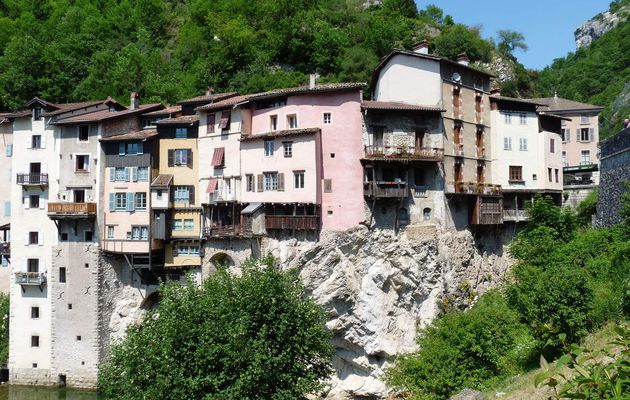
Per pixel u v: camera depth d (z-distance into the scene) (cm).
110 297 7144
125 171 7075
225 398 3534
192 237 7000
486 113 7250
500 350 4609
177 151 7138
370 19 12106
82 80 10575
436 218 6575
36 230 7275
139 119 7506
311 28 11406
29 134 7394
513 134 7331
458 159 6825
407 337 6369
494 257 7200
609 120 12644
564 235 6166
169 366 3591
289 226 6394
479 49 12338
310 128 6400
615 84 14025
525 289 4362
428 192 6581
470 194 6762
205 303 3903
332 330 6353
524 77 12550
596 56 15550
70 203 6975
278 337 3869
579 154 9600
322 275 6362
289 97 6581
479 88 7188
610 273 4588
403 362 5166
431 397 4556
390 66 6956
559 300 3984
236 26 11419
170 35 13888
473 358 4638
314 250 6359
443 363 4647
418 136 6581
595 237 5400
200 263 7031
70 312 7044
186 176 7094
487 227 7131
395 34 11575
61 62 10638
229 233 6719
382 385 6316
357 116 6394
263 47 11175
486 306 5969
